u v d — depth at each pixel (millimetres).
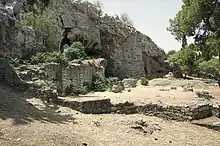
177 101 16672
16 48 19797
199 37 21812
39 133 8844
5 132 8391
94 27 36188
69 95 18625
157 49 45062
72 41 33938
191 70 33344
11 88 13508
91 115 13656
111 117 13656
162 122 14102
